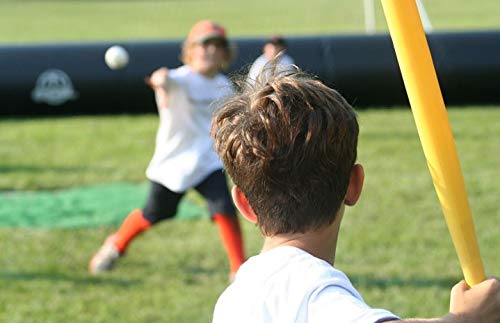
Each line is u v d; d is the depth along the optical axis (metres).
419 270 13.99
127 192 19.53
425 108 4.09
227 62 13.59
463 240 4.24
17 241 15.62
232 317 4.12
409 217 16.98
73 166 22.50
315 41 32.78
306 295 3.94
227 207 13.25
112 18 66.31
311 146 4.10
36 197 19.11
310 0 75.56
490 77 32.53
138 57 32.28
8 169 22.20
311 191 4.13
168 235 16.09
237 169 4.23
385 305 12.48
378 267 14.16
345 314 3.79
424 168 21.41
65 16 68.38
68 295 13.03
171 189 13.29
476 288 4.21
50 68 32.16
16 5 77.69
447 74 32.53
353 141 4.22
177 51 32.47
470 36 32.88
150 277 13.83
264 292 4.05
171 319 12.11
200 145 13.27
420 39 4.02
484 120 28.75
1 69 32.03
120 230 13.89
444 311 12.24
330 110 4.17
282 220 4.18
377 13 50.28
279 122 4.14
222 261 14.62
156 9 71.94
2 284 13.44
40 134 27.73
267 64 4.78
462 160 22.16
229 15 66.50
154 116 31.84
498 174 20.52
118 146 25.31
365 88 32.56
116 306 12.57
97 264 13.98
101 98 32.22
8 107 32.25
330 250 4.26
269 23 60.59
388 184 19.67
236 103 4.37
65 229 16.42
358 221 16.73
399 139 25.38
